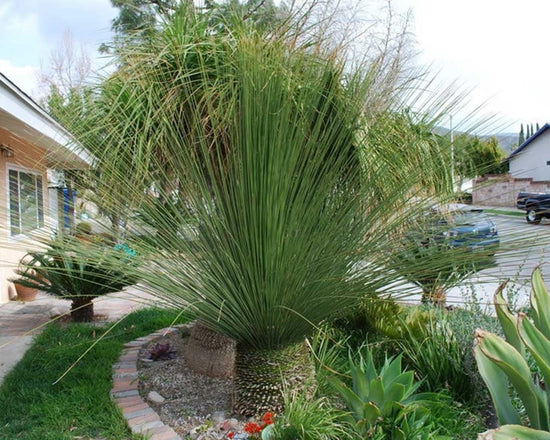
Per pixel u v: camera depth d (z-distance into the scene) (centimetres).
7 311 564
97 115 255
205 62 257
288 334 238
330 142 217
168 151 227
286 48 219
